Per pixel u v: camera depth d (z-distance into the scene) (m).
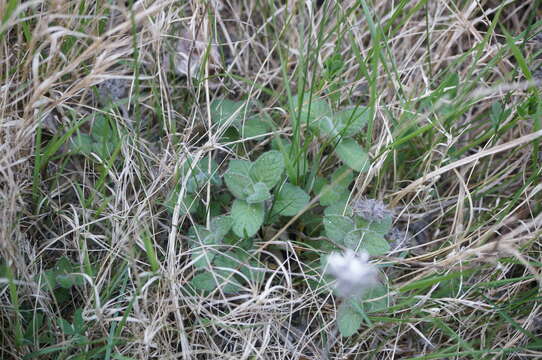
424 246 0.69
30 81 0.63
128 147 0.67
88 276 0.60
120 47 0.68
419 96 0.70
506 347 0.63
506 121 0.69
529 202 0.69
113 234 0.64
